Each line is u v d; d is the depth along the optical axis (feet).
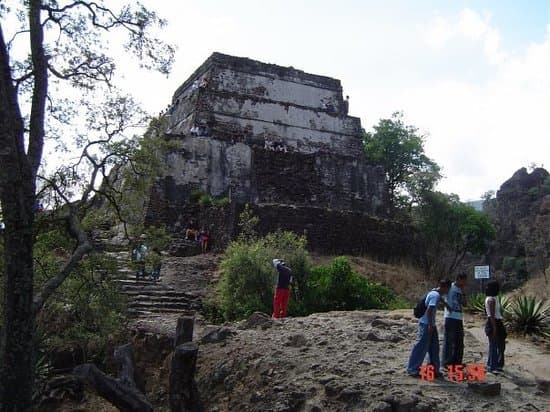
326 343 33.17
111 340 42.70
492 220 146.51
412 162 120.06
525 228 135.33
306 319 40.34
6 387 23.85
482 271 49.93
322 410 24.67
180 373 25.35
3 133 24.63
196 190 86.94
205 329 39.65
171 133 98.84
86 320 40.27
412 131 121.80
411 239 86.22
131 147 36.73
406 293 64.75
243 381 30.78
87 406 38.91
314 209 75.87
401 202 110.83
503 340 27.81
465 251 95.25
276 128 106.73
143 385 38.24
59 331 40.70
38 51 28.27
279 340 34.76
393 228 83.97
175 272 59.72
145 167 38.50
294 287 51.78
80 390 40.27
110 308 40.55
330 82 115.65
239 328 39.91
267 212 72.59
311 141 109.70
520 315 37.73
